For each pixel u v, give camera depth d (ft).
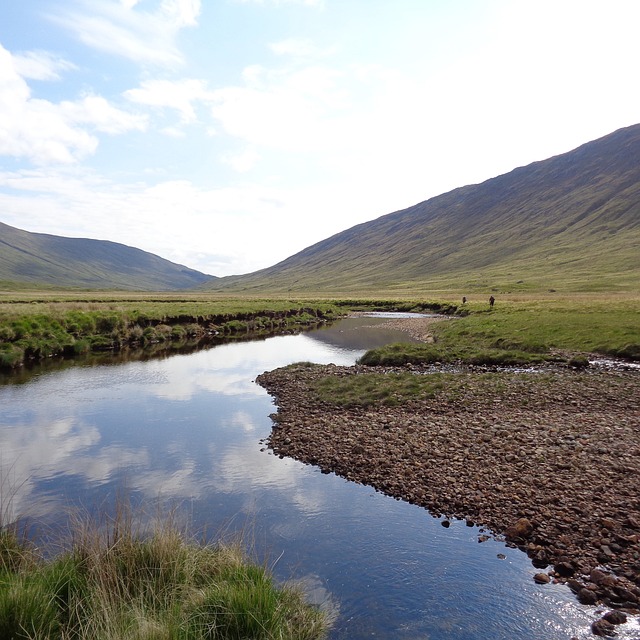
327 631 24.62
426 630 25.07
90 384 90.94
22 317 133.59
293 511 39.17
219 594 23.15
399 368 104.58
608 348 113.50
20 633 19.80
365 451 52.26
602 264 619.67
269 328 220.84
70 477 46.16
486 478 43.88
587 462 46.32
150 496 41.73
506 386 80.74
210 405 76.13
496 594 28.09
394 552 32.81
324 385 86.58
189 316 199.31
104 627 20.43
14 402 76.02
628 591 27.35
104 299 362.53
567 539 33.24
